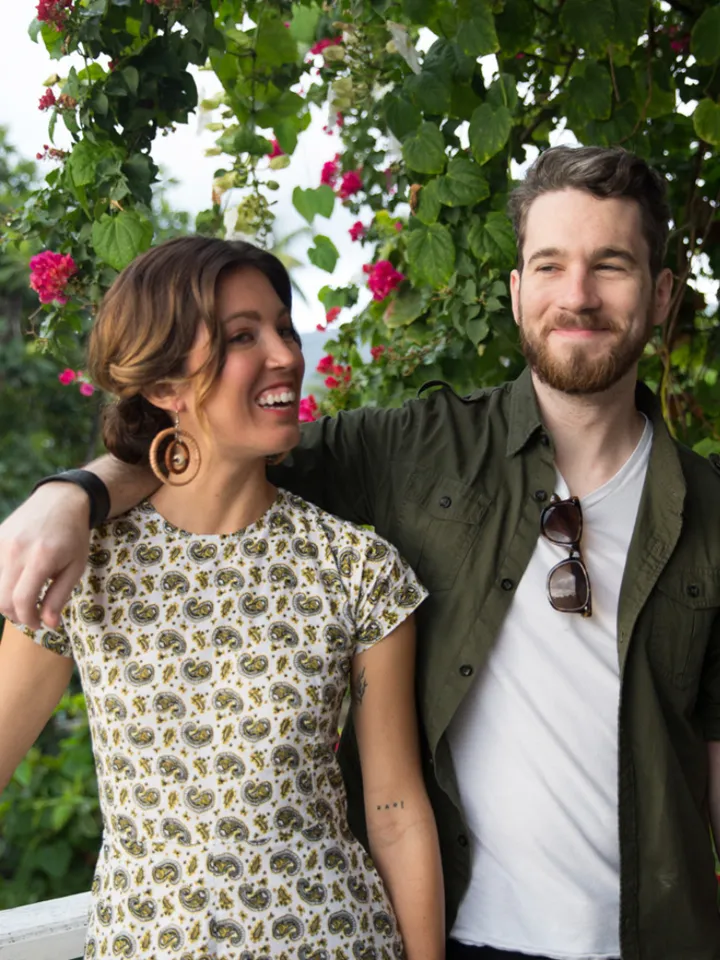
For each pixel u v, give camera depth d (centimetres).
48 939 169
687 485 163
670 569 158
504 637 155
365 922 133
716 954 155
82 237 212
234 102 238
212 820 128
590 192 150
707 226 262
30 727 136
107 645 131
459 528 160
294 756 131
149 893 127
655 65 251
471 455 166
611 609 156
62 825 391
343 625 137
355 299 308
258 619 134
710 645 162
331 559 139
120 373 131
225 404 130
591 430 159
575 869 149
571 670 153
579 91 228
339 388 308
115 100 208
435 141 220
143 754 129
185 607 133
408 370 272
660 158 263
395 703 143
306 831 131
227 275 131
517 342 248
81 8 201
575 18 219
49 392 864
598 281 150
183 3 203
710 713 165
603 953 149
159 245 133
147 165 206
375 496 168
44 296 213
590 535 159
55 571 117
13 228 219
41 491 127
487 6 212
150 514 136
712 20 223
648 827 151
